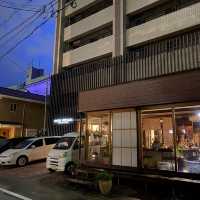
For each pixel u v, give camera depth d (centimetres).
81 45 2644
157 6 2034
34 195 809
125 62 1928
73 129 2167
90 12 2627
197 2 1764
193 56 1562
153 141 904
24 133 2567
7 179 1107
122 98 983
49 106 2466
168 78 854
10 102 2509
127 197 782
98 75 2089
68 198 771
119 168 965
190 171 791
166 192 810
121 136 989
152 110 913
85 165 1086
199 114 792
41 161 1619
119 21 2206
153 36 1948
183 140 821
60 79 2422
